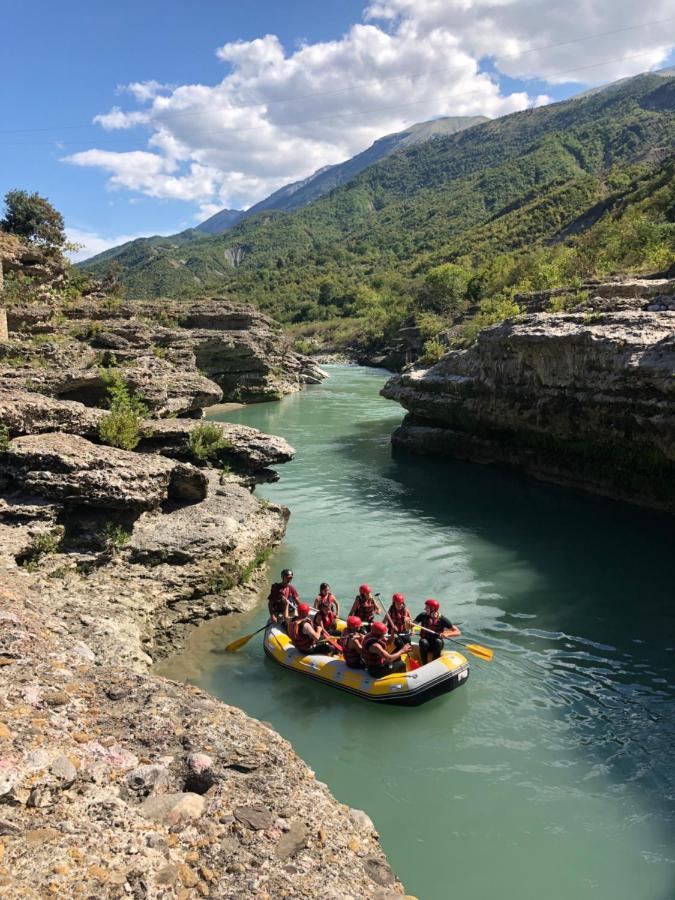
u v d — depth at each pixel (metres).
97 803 4.70
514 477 23.64
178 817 4.80
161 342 35.62
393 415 39.09
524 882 6.30
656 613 12.44
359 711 9.27
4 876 3.87
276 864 4.58
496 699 9.56
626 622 12.06
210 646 11.05
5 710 5.47
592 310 24.31
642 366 17.25
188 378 23.62
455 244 144.75
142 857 4.31
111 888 4.00
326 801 5.49
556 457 22.48
